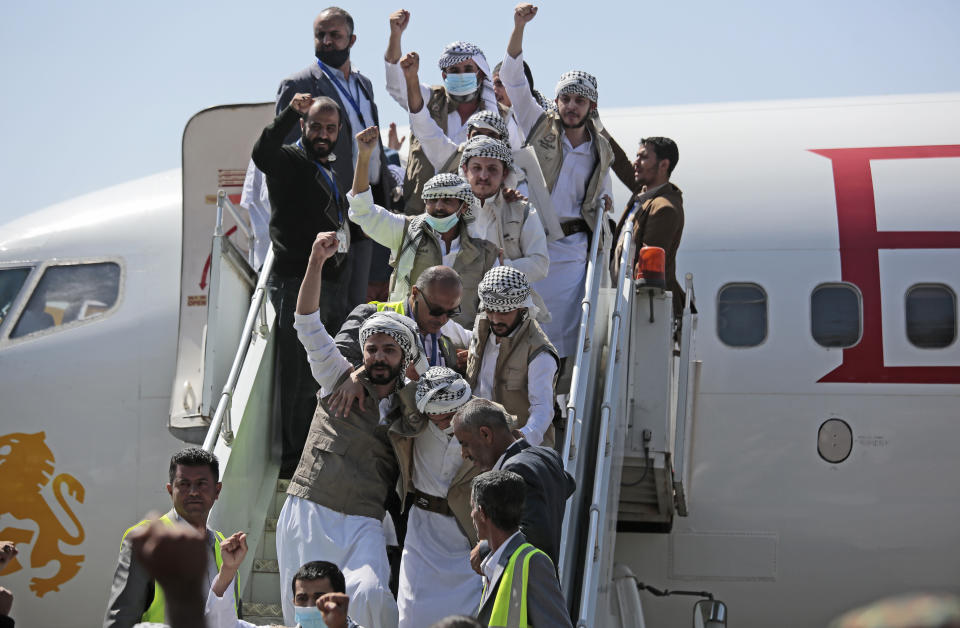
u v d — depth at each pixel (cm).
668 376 1950
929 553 2512
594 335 1912
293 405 1795
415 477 1476
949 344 2575
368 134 1664
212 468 1334
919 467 2528
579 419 1650
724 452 2588
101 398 2648
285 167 1756
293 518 1484
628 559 2606
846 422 2561
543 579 1143
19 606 2636
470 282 1692
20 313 2727
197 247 2431
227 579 1224
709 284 2673
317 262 1499
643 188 2211
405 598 1438
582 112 1969
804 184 2755
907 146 2794
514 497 1156
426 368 1478
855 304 2619
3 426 2648
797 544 2552
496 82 2202
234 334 1955
